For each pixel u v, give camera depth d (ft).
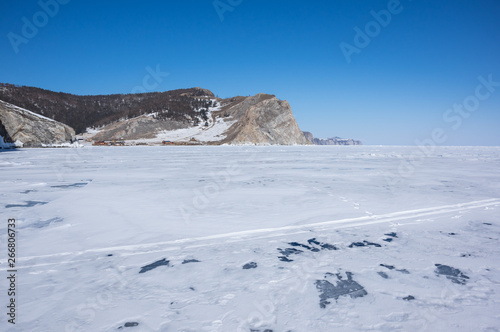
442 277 10.44
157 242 13.98
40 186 31.63
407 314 8.03
